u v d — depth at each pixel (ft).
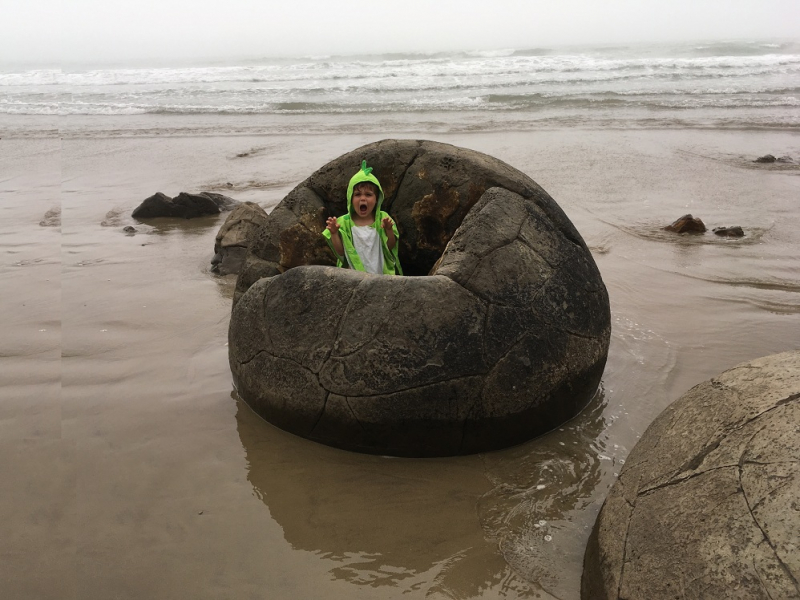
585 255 13.16
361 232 14.25
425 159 14.57
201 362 15.37
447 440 11.54
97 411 13.42
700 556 7.11
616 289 19.16
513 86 66.18
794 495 6.88
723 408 8.47
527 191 13.20
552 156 36.37
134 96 69.72
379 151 14.93
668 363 14.99
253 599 8.85
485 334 11.30
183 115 56.49
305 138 44.55
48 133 49.67
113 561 9.53
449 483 11.17
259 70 95.55
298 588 9.05
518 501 10.72
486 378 11.25
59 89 79.10
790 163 33.96
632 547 7.91
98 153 42.34
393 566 9.45
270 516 10.45
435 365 11.05
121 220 27.94
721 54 108.37
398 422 11.24
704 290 19.03
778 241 22.90
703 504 7.52
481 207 12.51
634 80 68.64
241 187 32.65
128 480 11.31
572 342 12.17
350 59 122.31
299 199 14.88
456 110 53.36
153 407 13.55
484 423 11.47
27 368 15.06
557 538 9.91
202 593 8.93
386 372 11.09
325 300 11.69
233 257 21.56
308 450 12.05
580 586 8.93
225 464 11.70
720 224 24.81
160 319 17.70
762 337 16.16
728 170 32.83
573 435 12.41
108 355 15.70
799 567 6.40
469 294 11.41
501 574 9.27
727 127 43.83
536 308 11.81
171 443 12.33
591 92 60.54
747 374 8.86
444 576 9.25
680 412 9.06
